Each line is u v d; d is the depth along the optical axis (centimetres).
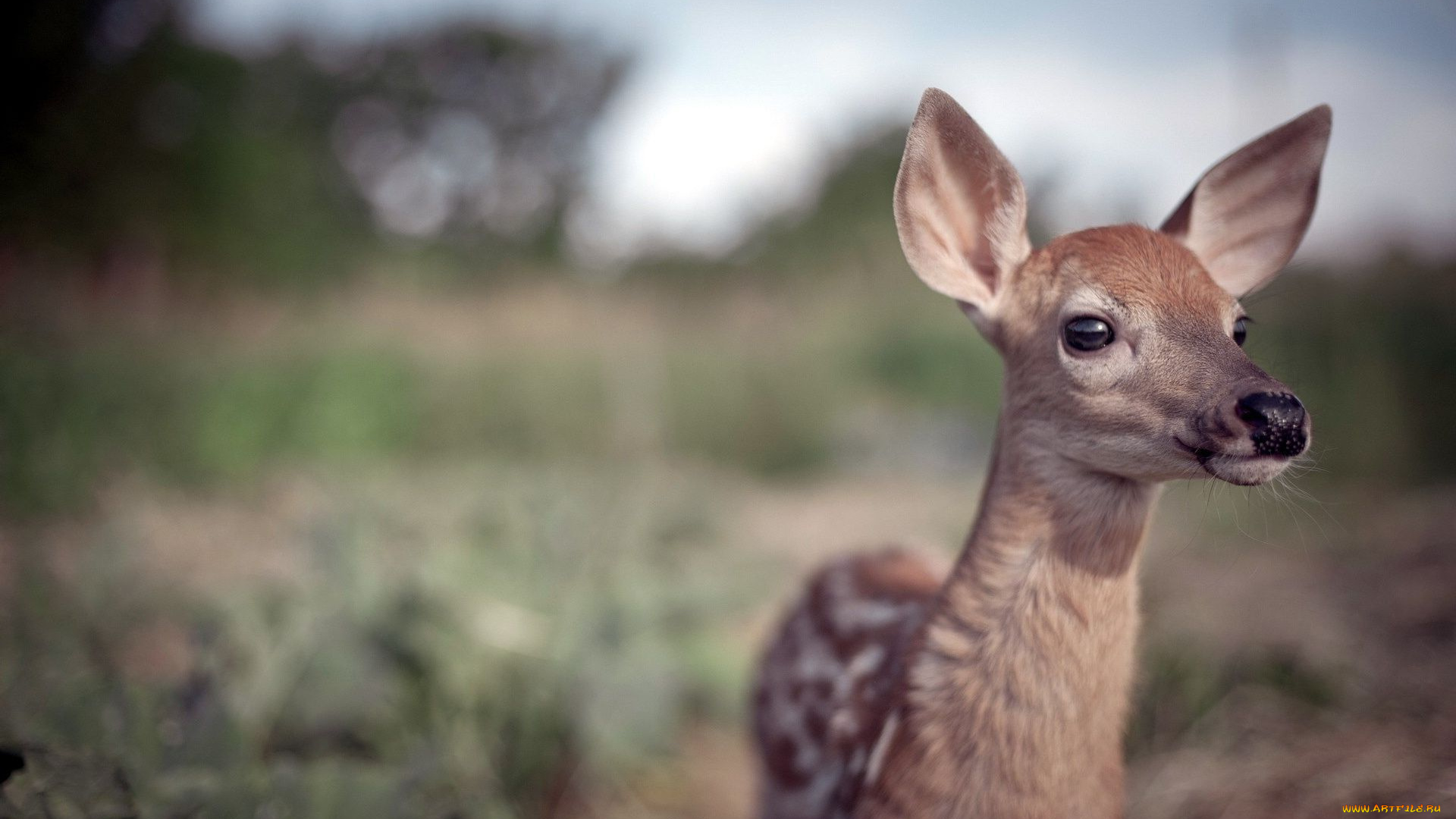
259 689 345
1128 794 360
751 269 2128
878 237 1966
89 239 1441
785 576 700
